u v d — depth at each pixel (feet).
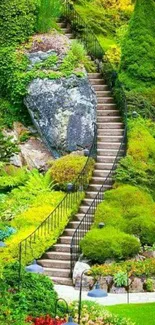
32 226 79.36
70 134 95.40
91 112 96.32
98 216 78.02
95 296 40.78
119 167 84.94
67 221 79.10
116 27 125.08
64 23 112.06
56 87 96.73
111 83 101.55
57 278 71.46
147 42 103.24
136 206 79.30
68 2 113.80
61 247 75.72
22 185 90.22
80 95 96.63
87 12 123.75
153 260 71.26
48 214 81.30
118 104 98.32
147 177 84.94
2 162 84.23
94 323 50.70
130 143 88.63
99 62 105.60
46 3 103.04
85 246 72.38
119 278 67.67
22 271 54.29
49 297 52.03
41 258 74.49
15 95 98.58
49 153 97.04
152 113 97.66
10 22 100.94
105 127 95.55
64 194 86.43
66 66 98.12
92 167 87.04
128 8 129.18
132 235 75.72
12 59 99.14
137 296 65.87
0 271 52.37
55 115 96.02
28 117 99.81
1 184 89.30
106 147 91.35
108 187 84.02
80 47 101.40
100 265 70.74
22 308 49.16
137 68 102.12
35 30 102.53
